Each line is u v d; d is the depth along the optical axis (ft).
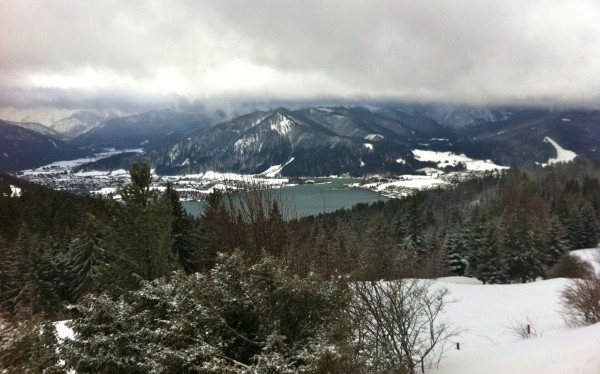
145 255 35.88
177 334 14.67
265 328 16.07
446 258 117.70
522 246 107.04
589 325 33.50
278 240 32.48
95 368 14.52
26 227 94.02
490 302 63.57
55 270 87.92
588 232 144.77
